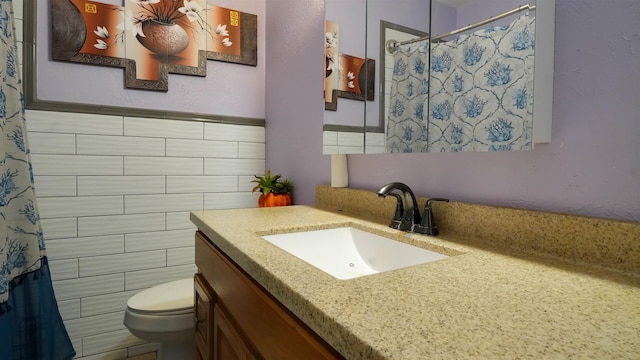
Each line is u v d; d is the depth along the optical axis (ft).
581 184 2.07
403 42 3.24
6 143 3.91
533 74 2.16
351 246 3.32
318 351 1.44
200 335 3.36
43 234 4.66
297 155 5.24
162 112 5.41
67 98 4.81
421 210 3.02
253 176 6.18
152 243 5.41
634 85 1.85
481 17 2.51
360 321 1.25
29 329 4.23
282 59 5.66
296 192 5.27
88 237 4.99
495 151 2.48
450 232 2.78
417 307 1.37
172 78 5.48
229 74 5.96
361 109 3.77
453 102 2.75
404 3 3.23
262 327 1.95
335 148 4.17
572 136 2.11
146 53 5.24
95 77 4.97
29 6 4.55
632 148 1.86
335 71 4.18
